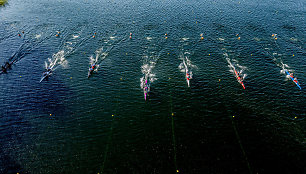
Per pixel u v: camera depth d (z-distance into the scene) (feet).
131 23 276.62
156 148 117.70
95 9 325.42
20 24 261.24
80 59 196.65
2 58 193.67
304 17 307.58
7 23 261.65
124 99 151.53
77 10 317.63
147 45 222.89
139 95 155.22
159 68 185.68
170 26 270.05
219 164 109.70
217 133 126.93
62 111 140.36
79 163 109.60
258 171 106.73
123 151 115.85
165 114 139.85
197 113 140.77
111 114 139.33
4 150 115.34
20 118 134.41
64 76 173.17
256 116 138.31
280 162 110.83
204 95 155.84
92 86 163.22
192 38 239.30
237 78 173.58
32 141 120.67
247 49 217.77
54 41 226.38
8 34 236.02
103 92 157.58
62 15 295.07
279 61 198.29
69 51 208.64
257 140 122.62
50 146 118.01
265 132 127.44
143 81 169.37
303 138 123.65
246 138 123.75
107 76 174.60
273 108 144.36
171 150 116.67
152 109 143.64
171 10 329.72
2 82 164.14
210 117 137.80
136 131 127.85
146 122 134.00
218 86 164.76
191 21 287.28
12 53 201.87
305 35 251.39
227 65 191.01
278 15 313.94
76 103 147.13
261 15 313.12
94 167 107.86
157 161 110.83
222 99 152.15
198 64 192.03
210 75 177.27
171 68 185.88
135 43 226.58
